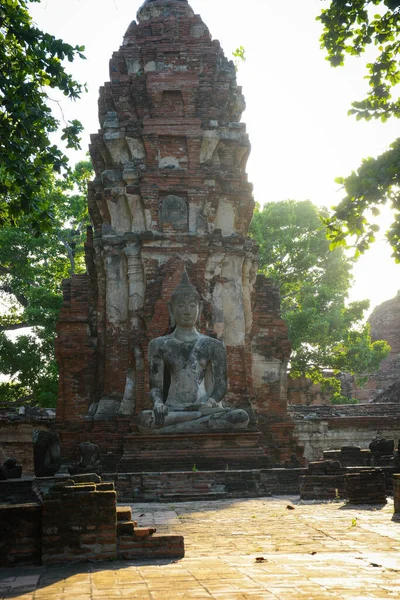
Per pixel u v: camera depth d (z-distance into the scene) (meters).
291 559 8.88
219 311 26.42
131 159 27.70
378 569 8.09
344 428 32.22
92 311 27.62
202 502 17.66
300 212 48.16
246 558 9.05
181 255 26.34
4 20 14.77
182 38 28.70
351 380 54.94
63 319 27.28
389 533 11.01
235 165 28.00
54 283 45.34
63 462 25.75
